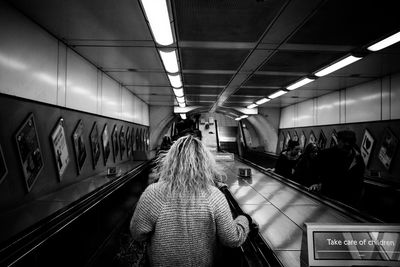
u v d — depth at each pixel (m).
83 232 3.79
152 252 1.47
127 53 5.73
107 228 5.03
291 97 11.91
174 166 1.49
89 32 4.52
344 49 5.05
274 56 5.56
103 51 5.60
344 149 4.16
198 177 1.47
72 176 5.47
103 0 3.44
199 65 6.39
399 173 6.75
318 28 4.10
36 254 2.46
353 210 3.19
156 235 1.45
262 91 10.04
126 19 4.00
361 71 6.89
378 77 7.60
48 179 4.47
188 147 1.51
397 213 4.90
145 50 5.49
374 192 5.67
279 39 4.59
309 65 6.21
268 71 6.87
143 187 10.06
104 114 7.69
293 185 4.97
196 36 4.50
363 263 1.29
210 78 7.87
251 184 5.20
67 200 4.00
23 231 2.49
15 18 3.59
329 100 10.52
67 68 5.24
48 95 4.48
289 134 14.90
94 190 4.77
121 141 9.65
